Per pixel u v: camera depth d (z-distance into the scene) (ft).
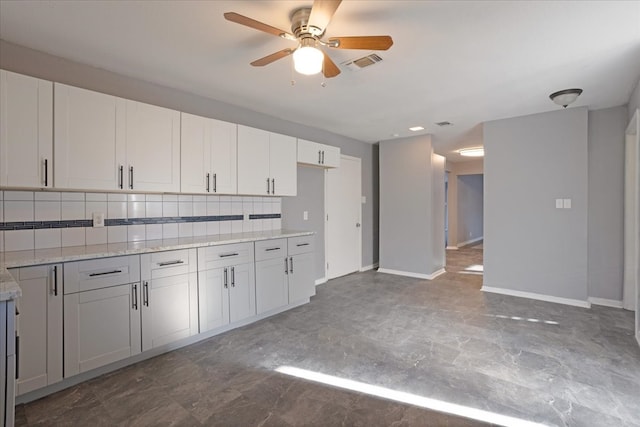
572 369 7.26
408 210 16.90
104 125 7.55
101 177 7.49
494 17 6.10
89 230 8.22
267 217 12.82
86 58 7.86
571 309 11.48
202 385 6.66
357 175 17.94
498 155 13.47
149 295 7.64
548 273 12.49
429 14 6.02
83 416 5.67
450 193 28.14
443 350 8.23
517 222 13.11
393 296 13.16
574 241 11.97
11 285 4.04
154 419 5.61
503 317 10.66
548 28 6.46
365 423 5.52
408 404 6.03
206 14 6.07
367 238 18.78
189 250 8.42
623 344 8.57
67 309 6.41
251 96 10.59
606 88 9.91
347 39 5.68
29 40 7.03
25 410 5.82
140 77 9.02
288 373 7.14
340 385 6.67
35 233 7.41
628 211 11.50
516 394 6.31
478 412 5.78
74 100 7.11
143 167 8.20
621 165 11.80
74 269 6.49
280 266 10.93
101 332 6.88
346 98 10.77
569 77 8.99
